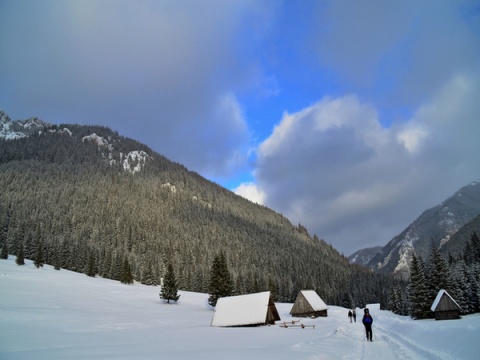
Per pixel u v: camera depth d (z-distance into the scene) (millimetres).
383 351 19625
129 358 16453
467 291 67625
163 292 82750
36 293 64438
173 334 33250
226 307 52625
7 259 109938
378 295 159250
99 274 120938
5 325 34531
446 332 19781
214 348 21375
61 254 119250
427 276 71250
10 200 175875
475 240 108062
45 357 17453
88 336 29859
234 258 176250
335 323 49250
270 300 54312
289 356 16875
